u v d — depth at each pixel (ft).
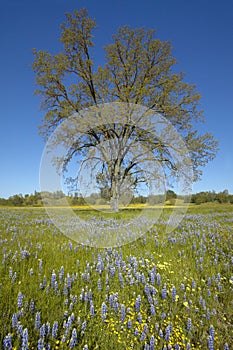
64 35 83.61
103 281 14.24
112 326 10.43
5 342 8.02
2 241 21.01
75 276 13.89
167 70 86.07
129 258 17.33
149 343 9.93
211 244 22.91
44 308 10.78
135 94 78.28
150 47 85.40
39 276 13.78
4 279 13.19
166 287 14.08
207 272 16.65
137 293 13.30
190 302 12.48
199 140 79.51
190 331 10.76
